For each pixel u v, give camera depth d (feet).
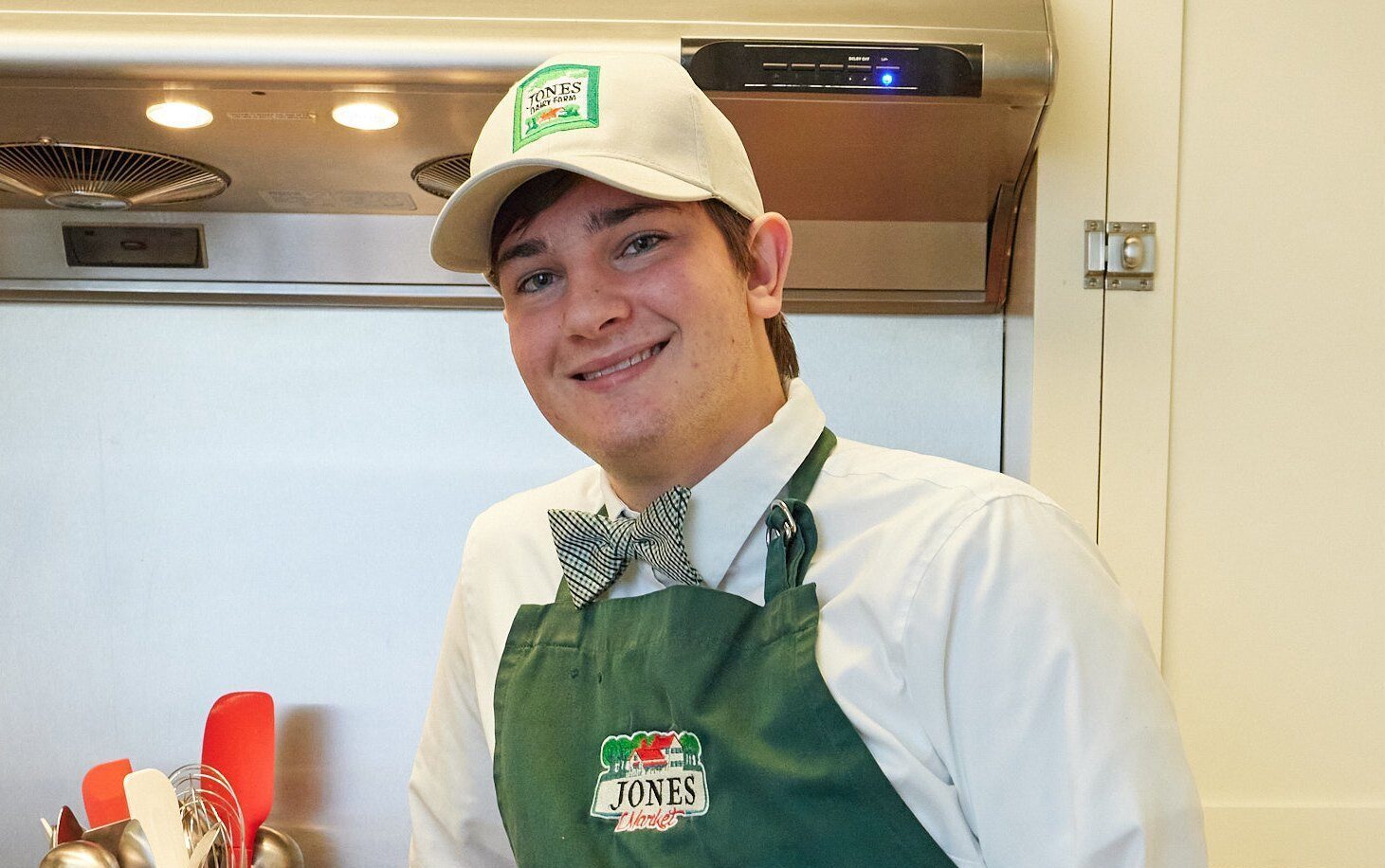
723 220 2.83
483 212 2.85
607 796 2.75
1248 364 4.77
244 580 5.53
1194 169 4.76
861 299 5.21
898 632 2.65
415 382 5.56
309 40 4.08
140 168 4.70
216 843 4.88
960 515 2.69
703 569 2.95
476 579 3.58
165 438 5.53
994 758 2.56
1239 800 4.78
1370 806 4.74
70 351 5.51
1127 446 4.75
